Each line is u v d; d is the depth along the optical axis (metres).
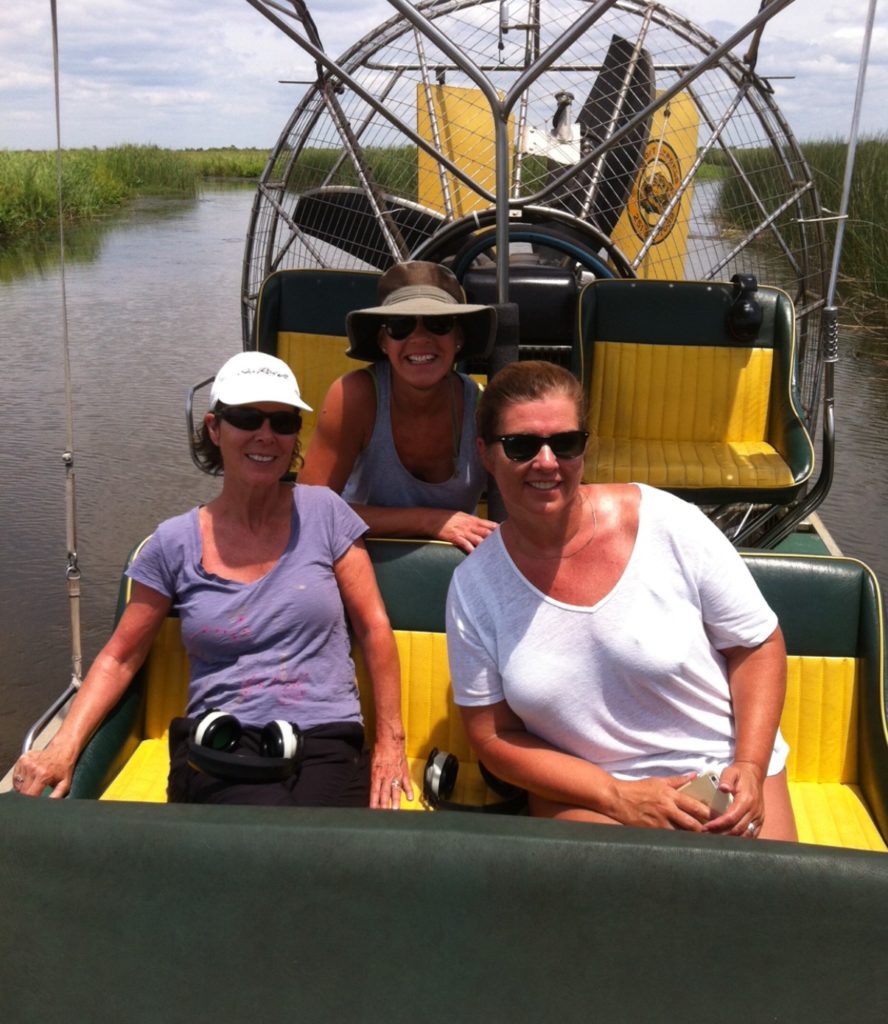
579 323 4.47
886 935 1.37
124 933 1.44
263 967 1.44
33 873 1.44
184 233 22.84
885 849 2.26
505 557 2.14
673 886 1.40
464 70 2.88
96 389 9.27
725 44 2.96
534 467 1.99
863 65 3.44
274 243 5.79
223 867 1.43
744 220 6.07
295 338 4.71
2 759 3.80
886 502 6.51
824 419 4.09
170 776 2.37
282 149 5.50
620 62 5.48
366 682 2.64
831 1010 1.39
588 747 2.14
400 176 5.65
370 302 4.66
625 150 5.52
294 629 2.41
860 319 12.14
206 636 2.40
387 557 2.63
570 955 1.41
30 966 1.46
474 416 2.95
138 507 6.39
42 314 12.91
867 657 2.44
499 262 3.03
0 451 7.48
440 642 2.62
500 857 1.41
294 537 2.46
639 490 2.14
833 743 2.48
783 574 2.46
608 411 4.55
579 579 2.08
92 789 2.37
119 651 2.47
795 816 2.37
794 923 1.38
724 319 4.45
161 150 39.75
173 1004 1.45
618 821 2.02
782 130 5.36
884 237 12.95
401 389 2.85
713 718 2.13
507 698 2.14
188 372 9.93
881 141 17.05
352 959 1.43
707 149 5.47
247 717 2.38
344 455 2.96
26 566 5.52
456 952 1.42
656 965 1.41
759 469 4.06
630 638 2.05
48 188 24.17
